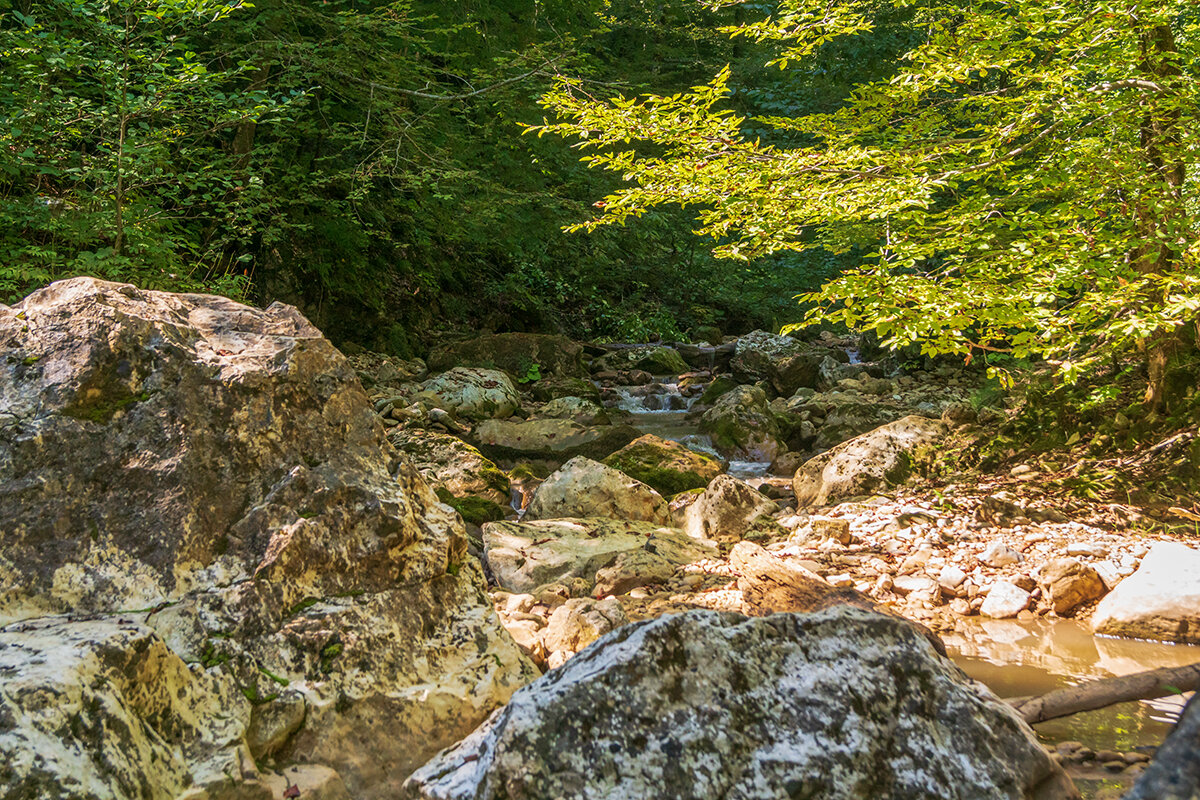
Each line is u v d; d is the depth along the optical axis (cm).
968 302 437
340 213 1068
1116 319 512
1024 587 461
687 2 1711
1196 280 454
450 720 265
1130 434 646
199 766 214
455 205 1143
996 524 556
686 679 194
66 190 700
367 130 1007
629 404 1256
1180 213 528
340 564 274
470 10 1083
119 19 645
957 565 492
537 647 368
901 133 594
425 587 290
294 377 292
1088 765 255
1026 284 464
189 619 243
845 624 208
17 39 541
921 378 1238
